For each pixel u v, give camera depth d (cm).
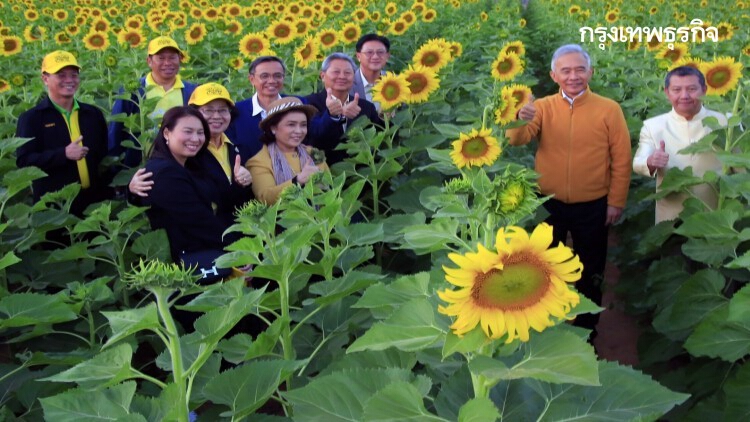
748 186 486
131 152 769
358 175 620
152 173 498
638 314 624
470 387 258
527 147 924
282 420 296
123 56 1302
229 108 558
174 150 508
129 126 734
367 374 249
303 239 326
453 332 187
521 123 578
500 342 204
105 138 714
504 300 180
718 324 385
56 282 566
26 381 405
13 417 380
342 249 415
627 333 639
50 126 666
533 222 562
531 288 180
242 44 1057
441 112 760
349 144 612
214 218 510
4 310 361
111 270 619
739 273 462
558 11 2389
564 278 180
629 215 734
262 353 342
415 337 209
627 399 234
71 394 254
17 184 564
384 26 1355
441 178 668
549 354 193
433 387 292
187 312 507
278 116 568
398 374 248
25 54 1386
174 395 253
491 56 1244
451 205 291
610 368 251
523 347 227
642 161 582
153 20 1605
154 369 552
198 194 511
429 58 772
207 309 329
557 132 601
